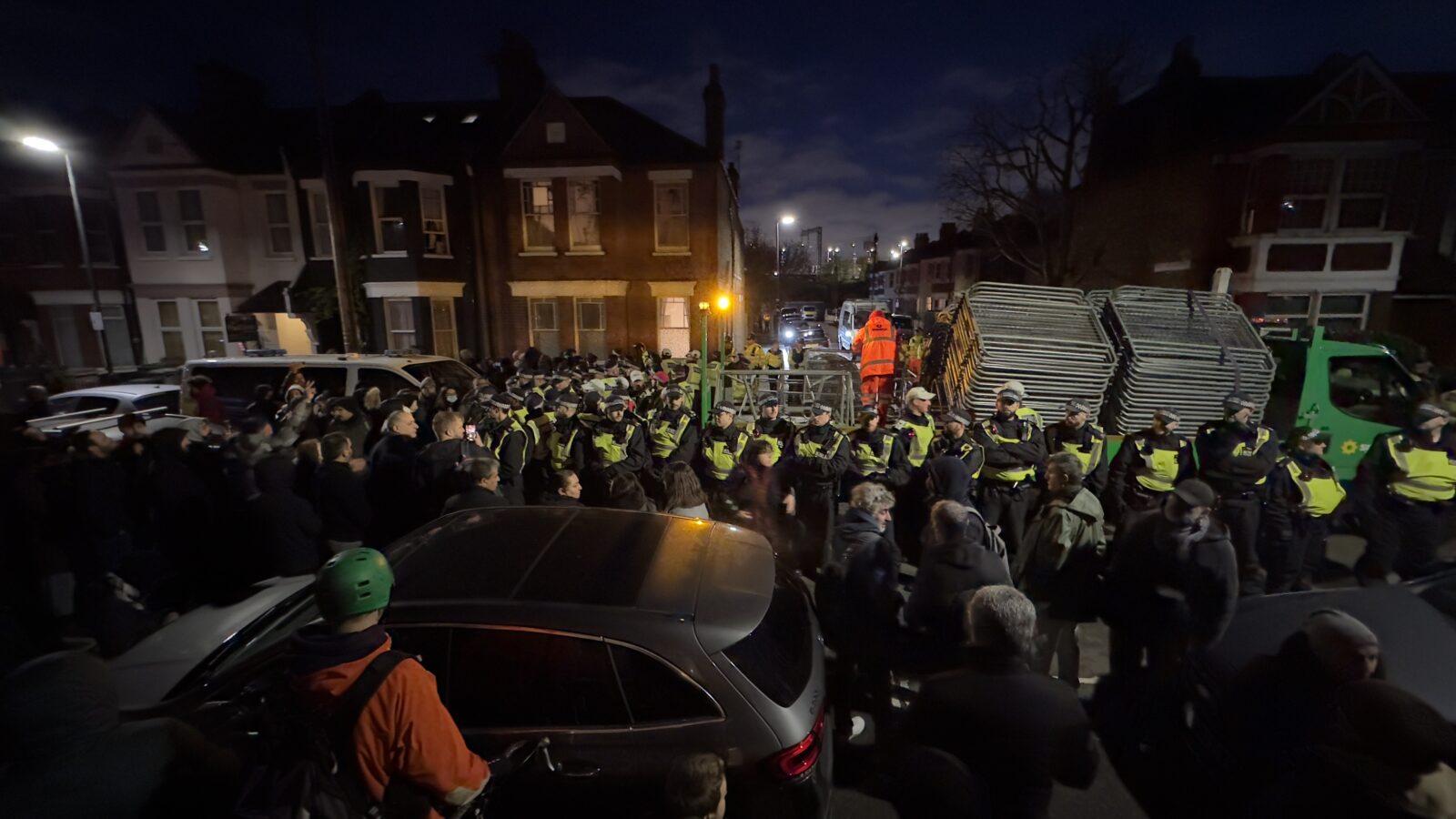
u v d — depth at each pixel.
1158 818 3.37
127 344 20.39
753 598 2.95
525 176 18.89
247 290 19.50
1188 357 6.91
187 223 19.11
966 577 3.47
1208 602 3.48
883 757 3.61
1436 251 17.00
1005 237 29.44
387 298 18.45
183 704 2.89
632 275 19.36
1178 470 5.44
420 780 1.84
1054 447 5.86
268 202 19.20
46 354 19.53
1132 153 21.84
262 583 4.33
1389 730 2.09
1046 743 2.31
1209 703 3.39
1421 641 3.39
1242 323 7.34
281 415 8.21
